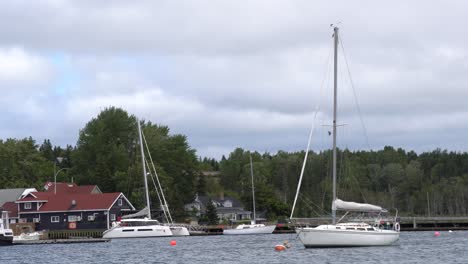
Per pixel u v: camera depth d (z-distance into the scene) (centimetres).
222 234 12281
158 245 9062
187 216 15438
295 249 7462
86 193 14138
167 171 15700
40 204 13038
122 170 15138
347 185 13575
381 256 6419
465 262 5966
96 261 6794
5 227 10800
